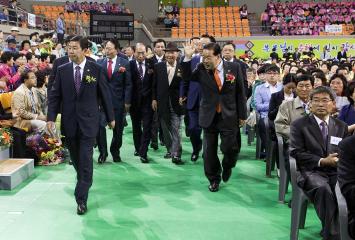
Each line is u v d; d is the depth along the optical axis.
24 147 6.47
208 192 5.44
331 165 3.77
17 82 7.90
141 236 4.09
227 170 5.59
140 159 7.06
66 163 6.84
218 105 5.20
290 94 5.83
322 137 3.97
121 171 6.42
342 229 2.96
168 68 6.64
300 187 3.76
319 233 4.18
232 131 5.24
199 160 7.12
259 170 6.56
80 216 4.58
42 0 24.45
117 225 4.35
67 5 23.80
